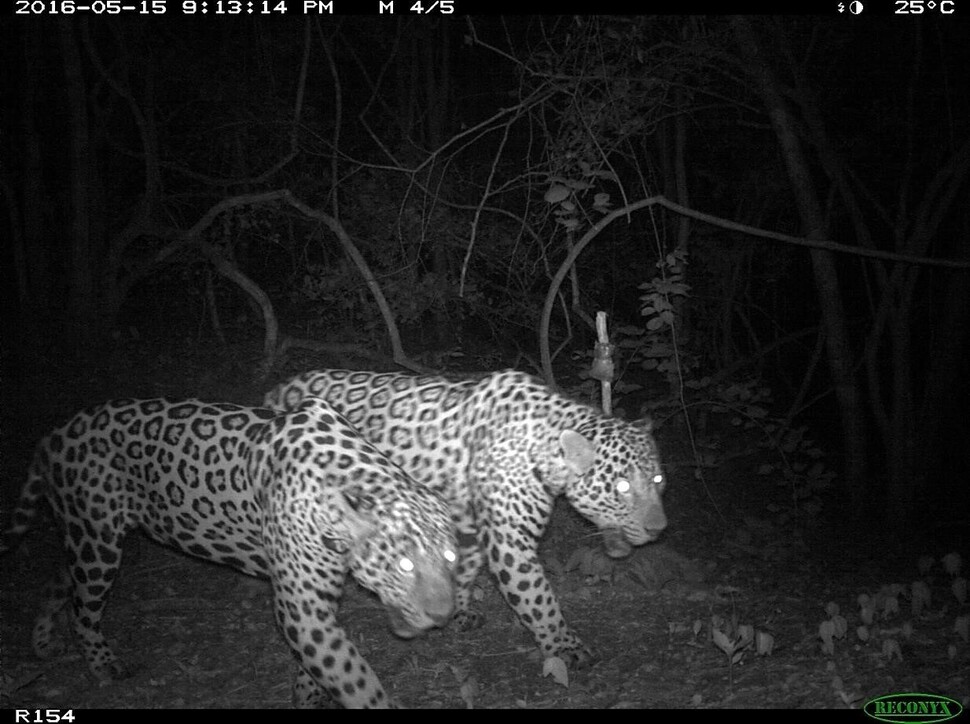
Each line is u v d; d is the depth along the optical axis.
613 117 10.13
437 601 5.44
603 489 6.84
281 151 15.43
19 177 18.67
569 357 14.75
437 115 17.52
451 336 14.21
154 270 16.00
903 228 12.33
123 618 7.98
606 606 8.30
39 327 14.81
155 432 6.54
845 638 7.12
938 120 13.09
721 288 16.25
